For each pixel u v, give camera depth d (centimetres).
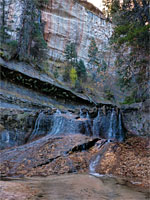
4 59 1984
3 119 963
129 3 1170
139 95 1287
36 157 665
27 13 2545
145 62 1105
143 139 941
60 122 1134
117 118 1191
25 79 1955
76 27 4569
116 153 683
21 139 949
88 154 717
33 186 412
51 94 2170
